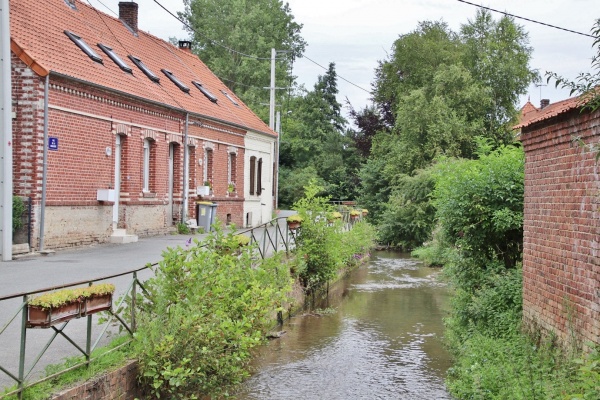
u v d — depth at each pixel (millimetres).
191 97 28781
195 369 8500
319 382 10711
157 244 20766
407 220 35562
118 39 26844
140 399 8031
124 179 22219
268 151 37844
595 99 7426
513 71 39656
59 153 18297
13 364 7512
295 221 18156
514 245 13859
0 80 15875
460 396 9727
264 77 54938
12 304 10680
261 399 9789
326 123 65250
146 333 8188
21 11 19688
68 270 14461
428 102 38750
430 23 46906
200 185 28109
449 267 16203
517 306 11695
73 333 9172
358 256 28141
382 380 10836
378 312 16953
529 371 8570
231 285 9992
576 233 8664
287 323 15453
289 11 60312
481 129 37125
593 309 8086
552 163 9609
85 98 19469
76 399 6688
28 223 17359
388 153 43500
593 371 6711
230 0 56094
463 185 13859
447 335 13578
